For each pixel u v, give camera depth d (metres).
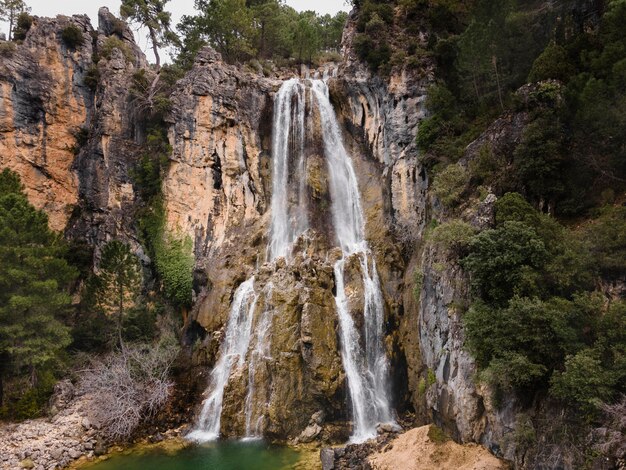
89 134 41.44
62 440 23.83
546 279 17.25
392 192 34.25
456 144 28.02
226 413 25.64
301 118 40.50
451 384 21.19
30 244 28.89
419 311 27.02
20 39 41.72
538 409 16.11
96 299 32.41
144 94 41.16
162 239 37.28
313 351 26.22
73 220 39.91
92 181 39.47
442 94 30.53
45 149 39.88
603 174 19.94
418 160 31.84
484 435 18.80
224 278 33.41
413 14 37.12
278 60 56.31
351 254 31.78
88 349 32.91
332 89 39.62
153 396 26.91
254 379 26.48
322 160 39.34
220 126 39.28
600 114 19.42
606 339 14.49
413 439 21.38
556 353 15.60
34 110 39.84
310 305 27.48
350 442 24.72
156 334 34.28
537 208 21.11
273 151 40.56
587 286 16.64
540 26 26.92
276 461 22.33
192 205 38.03
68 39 41.69
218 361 29.59
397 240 33.12
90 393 28.22
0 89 38.25
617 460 12.80
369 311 29.53
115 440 24.75
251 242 36.09
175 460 22.61
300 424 25.53
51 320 28.22
